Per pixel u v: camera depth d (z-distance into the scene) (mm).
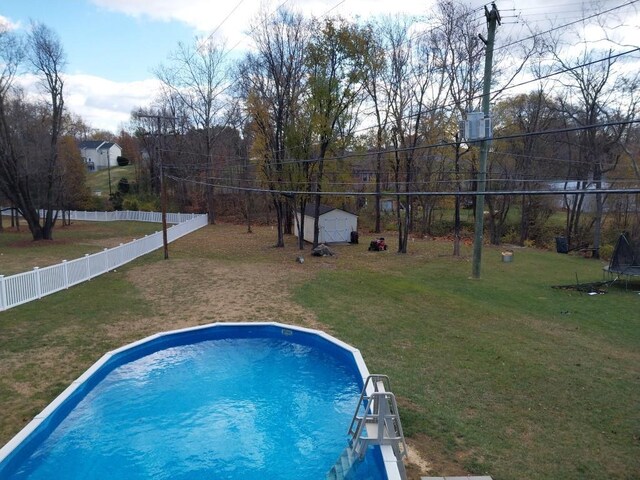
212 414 9141
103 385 10008
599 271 23531
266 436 8438
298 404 9594
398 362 10484
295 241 33000
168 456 7742
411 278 20359
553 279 21219
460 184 29781
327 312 14531
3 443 7039
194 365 11297
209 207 45312
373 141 36688
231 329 12938
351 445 7359
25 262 22609
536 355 11148
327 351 11938
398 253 28234
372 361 10523
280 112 28250
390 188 37656
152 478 7172
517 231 38125
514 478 6328
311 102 26531
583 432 7637
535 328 13492
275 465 7594
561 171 34062
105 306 14484
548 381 9633
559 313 15344
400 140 31016
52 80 30094
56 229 39156
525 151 33156
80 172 51594
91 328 12383
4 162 28891
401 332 12711
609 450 7113
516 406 8484
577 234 34344
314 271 21406
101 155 88188
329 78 26422
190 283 18031
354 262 24594
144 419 8844
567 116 31984
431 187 33406
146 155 64312
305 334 12492
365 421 7242
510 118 33688
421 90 38531
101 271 19344
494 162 33500
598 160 29406
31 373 9445
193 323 13141
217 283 18094
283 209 37625
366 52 26688
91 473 7238
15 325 12328
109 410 9086
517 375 9883
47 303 14531
